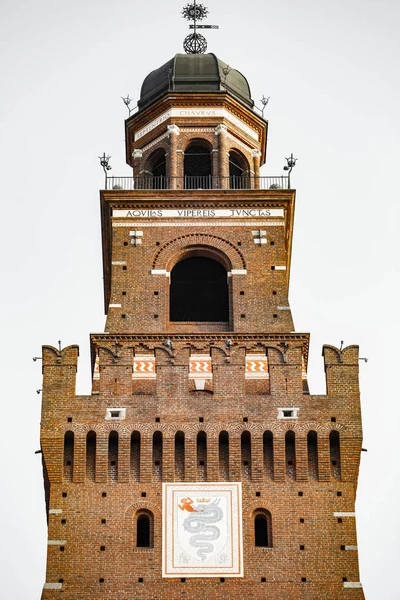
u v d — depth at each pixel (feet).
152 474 262.47
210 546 255.91
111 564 254.06
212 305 296.92
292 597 251.80
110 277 296.92
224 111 314.96
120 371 271.08
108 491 260.62
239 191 298.35
